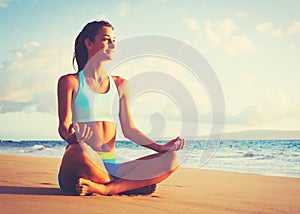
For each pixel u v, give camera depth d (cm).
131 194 327
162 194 344
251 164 816
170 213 263
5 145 1557
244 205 305
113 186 313
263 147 1196
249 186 420
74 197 301
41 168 539
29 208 260
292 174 638
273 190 391
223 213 272
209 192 369
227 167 760
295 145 1207
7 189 339
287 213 279
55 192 324
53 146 1530
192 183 440
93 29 320
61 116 303
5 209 256
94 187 305
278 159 912
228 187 409
